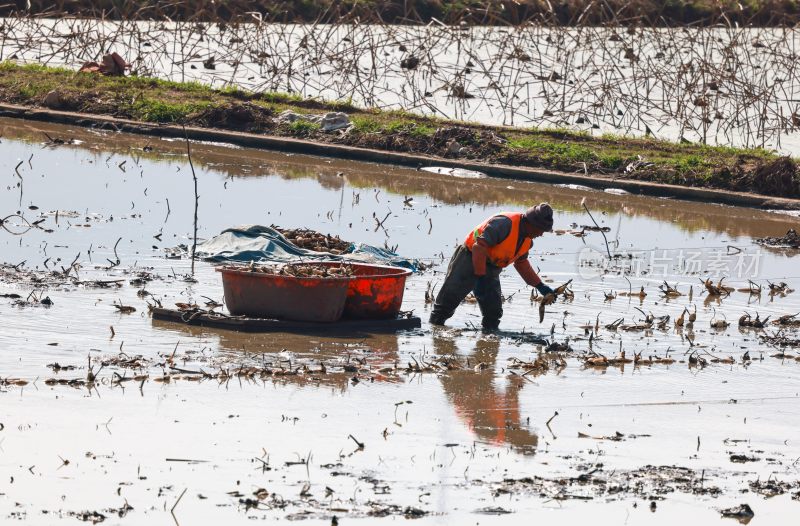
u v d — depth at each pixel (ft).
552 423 107.34
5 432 95.55
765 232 221.05
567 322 148.36
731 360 133.28
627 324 148.56
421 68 361.71
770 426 110.63
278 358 122.52
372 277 138.51
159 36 387.34
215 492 86.38
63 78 320.09
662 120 329.72
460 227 204.13
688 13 540.11
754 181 255.50
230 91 317.63
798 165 265.75
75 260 159.43
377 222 200.85
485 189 246.68
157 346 123.65
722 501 90.58
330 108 309.01
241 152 272.31
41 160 239.30
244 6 472.85
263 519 82.12
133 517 81.41
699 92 326.03
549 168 266.77
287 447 96.37
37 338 123.13
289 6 488.85
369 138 280.10
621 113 326.24
